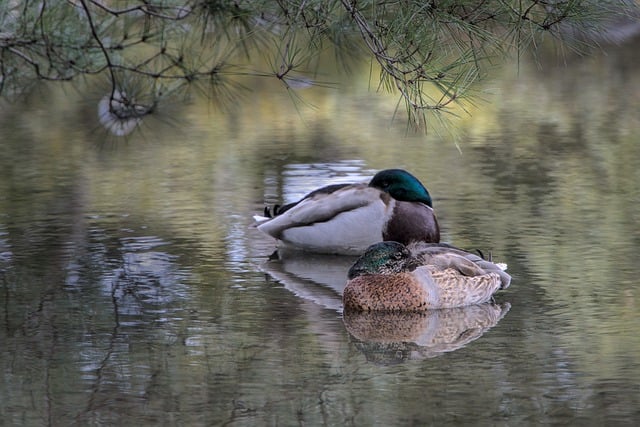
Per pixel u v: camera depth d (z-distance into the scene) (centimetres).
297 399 1027
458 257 1379
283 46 2128
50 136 2648
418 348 1177
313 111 2952
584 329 1226
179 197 1994
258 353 1162
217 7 1506
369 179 2119
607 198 1912
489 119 2786
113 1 1675
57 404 1023
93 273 1498
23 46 1659
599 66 3622
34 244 1662
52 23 1623
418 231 1593
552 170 2172
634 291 1373
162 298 1379
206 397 1035
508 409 991
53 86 3177
